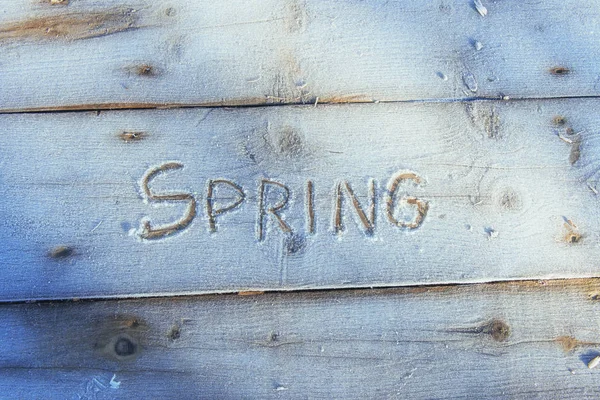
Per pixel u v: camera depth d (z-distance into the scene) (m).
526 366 0.66
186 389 0.66
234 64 0.71
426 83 0.70
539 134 0.70
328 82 0.70
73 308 0.67
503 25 0.72
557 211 0.69
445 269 0.67
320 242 0.68
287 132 0.69
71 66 0.71
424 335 0.67
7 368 0.66
